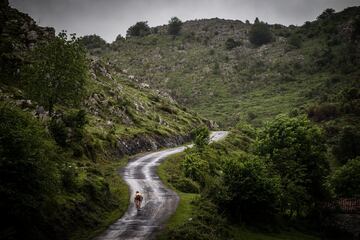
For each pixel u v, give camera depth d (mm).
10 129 22828
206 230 32312
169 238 28422
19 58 71875
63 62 51500
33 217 23578
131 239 27391
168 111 126000
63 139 46188
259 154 61844
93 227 29641
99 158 57781
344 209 55375
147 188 47188
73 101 53844
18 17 95938
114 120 83938
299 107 183125
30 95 51688
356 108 140375
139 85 148500
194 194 48312
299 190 49875
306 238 44656
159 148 87312
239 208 41438
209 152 77625
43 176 23703
